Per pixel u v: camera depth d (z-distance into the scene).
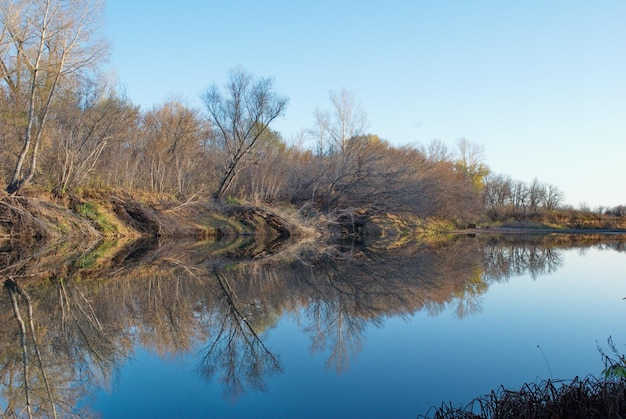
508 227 60.50
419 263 20.23
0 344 7.83
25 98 21.81
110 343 8.05
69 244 21.33
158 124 34.19
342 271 17.28
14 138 21.62
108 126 25.38
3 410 5.53
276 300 11.95
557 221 65.25
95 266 16.22
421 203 36.44
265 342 8.34
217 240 27.67
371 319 10.04
